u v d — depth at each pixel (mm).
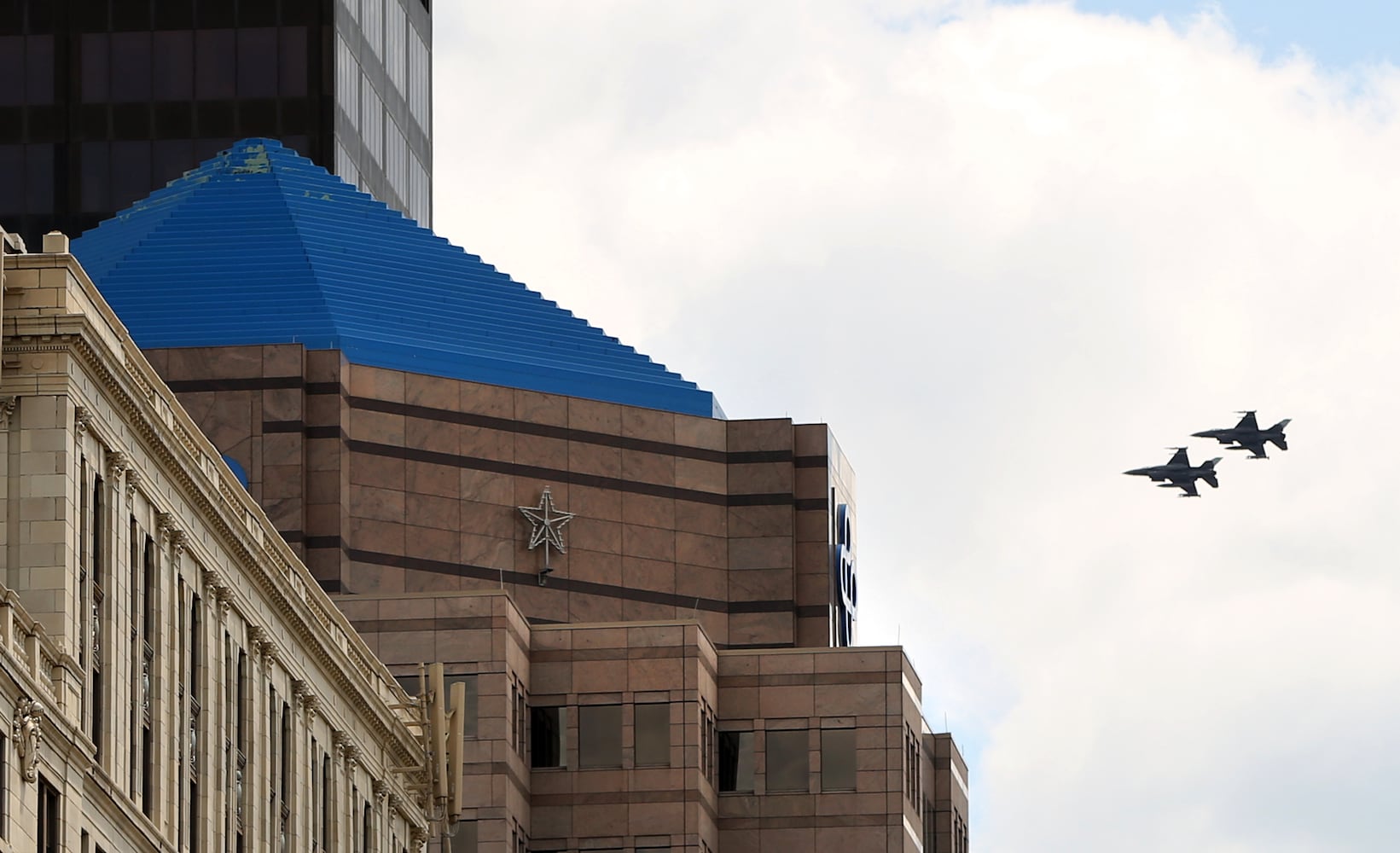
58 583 151250
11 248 157250
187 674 169750
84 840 150500
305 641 191375
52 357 153125
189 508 170875
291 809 187875
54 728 145375
